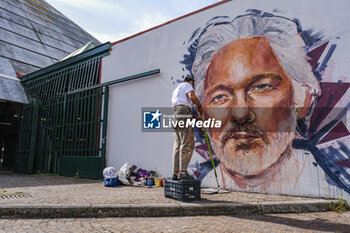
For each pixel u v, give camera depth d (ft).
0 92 33.19
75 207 10.85
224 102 17.49
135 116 22.40
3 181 21.36
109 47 25.73
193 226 9.31
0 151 58.03
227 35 18.07
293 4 15.67
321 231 8.79
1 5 54.90
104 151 23.58
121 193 14.74
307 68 14.70
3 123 48.88
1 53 39.86
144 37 23.20
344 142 13.17
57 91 30.86
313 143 14.01
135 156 21.67
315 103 14.23
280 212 11.78
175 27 21.12
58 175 27.27
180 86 14.05
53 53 52.85
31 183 19.97
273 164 15.12
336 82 13.74
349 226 9.46
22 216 10.52
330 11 14.38
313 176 13.78
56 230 8.71
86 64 28.07
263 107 15.92
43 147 30.76
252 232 8.59
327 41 14.26
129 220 10.25
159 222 9.91
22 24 54.44
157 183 18.12
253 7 17.19
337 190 13.01
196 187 12.67
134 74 23.29
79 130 26.16
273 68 15.88
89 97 26.02
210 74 18.44
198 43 19.48
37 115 32.30
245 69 16.93
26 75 36.45
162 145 20.20
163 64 21.36
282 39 15.79
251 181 15.69
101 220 10.22
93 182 20.93
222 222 9.93
